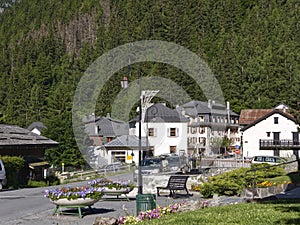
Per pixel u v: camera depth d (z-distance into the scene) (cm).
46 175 3972
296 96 5525
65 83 10144
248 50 9538
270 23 10638
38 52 12812
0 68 13025
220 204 1514
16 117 9794
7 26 19162
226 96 8719
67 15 16875
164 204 1798
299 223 1079
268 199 1700
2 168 2734
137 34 9038
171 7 9275
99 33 11619
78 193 1520
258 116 7481
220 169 2792
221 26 10581
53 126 5028
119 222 1245
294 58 8800
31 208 1781
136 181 2394
